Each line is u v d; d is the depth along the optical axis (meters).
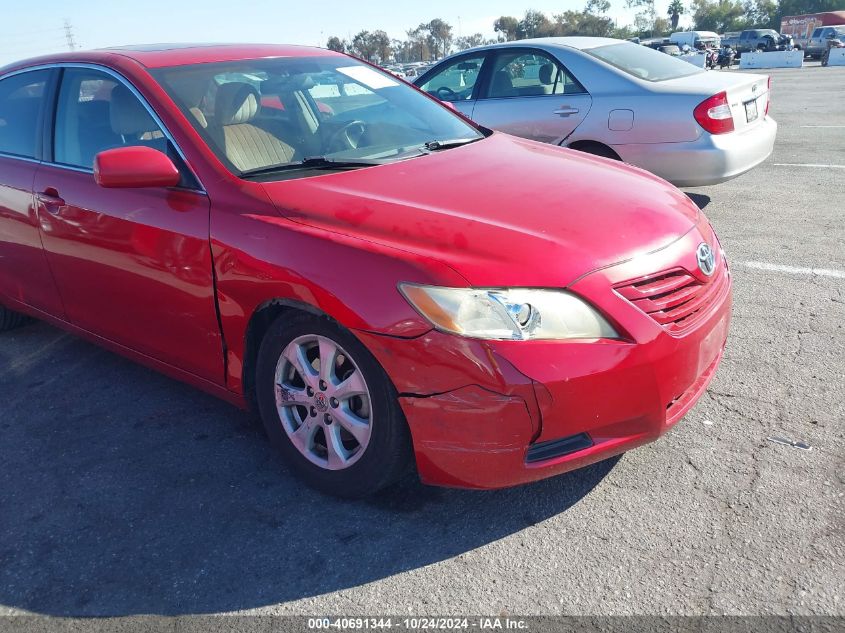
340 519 2.65
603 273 2.39
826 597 2.16
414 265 2.35
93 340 3.74
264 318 2.81
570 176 3.05
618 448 2.45
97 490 2.91
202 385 3.17
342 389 2.56
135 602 2.32
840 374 3.44
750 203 6.64
